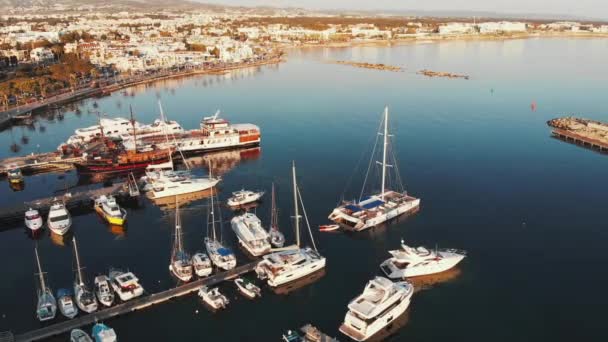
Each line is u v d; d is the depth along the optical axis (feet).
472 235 299.99
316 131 572.51
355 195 369.91
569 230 305.32
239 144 514.68
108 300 224.53
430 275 256.11
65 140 568.41
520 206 343.05
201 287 238.27
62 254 284.00
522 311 225.56
